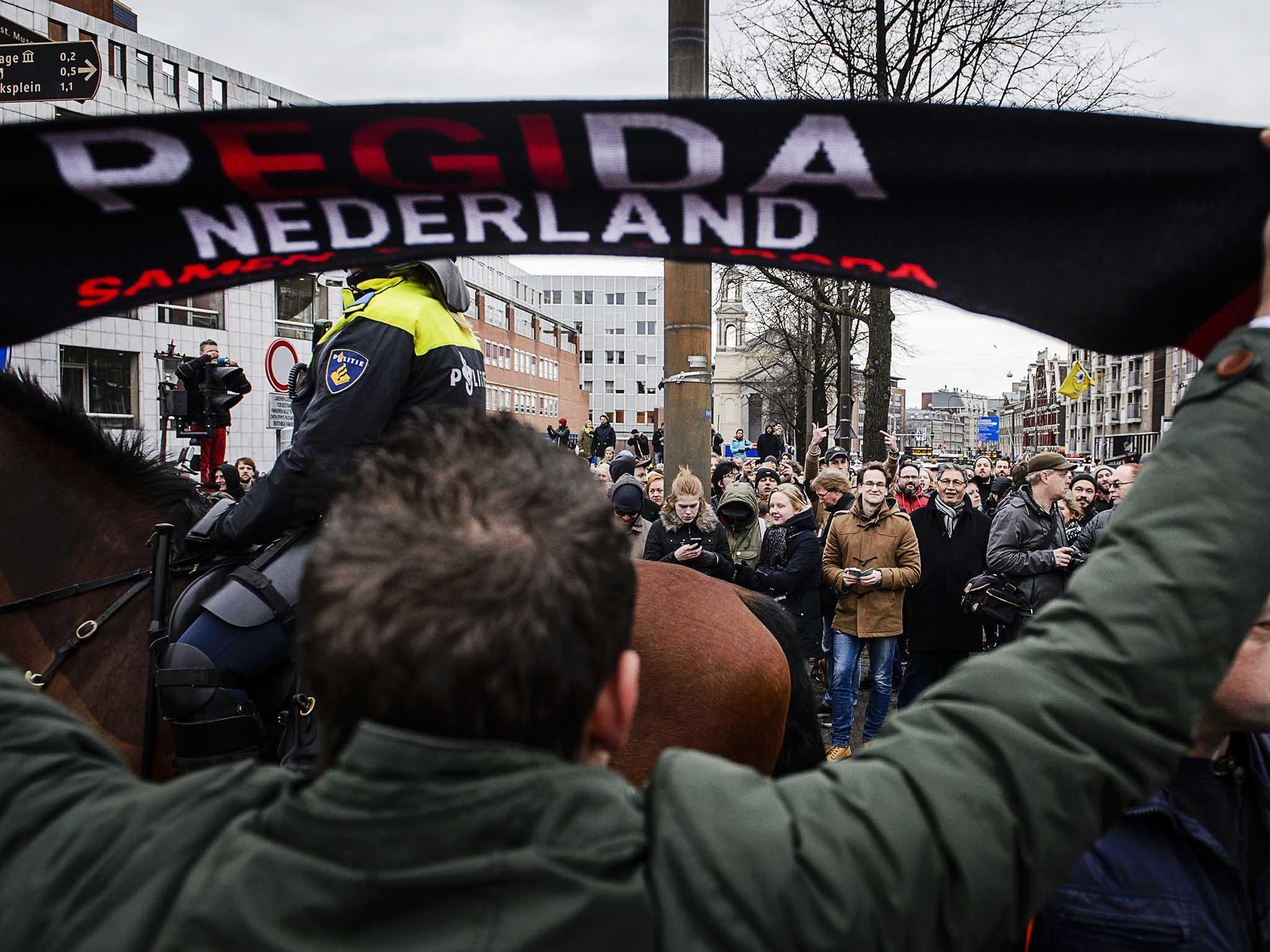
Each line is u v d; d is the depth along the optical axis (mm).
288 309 29766
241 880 739
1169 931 1418
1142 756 850
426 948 691
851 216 1150
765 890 752
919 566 6262
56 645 2715
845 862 775
